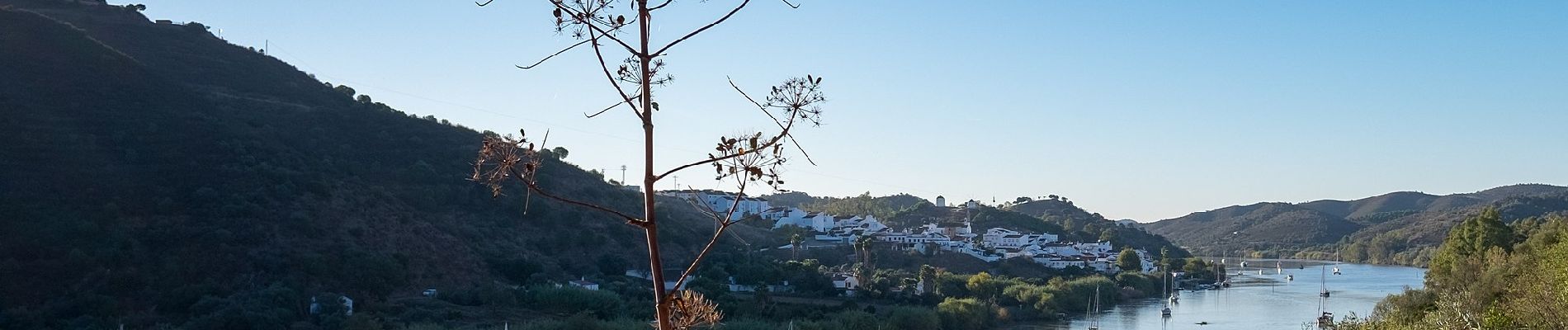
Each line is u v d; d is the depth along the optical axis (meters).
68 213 66.00
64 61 87.44
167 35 121.81
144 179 74.69
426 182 98.31
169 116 86.75
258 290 62.69
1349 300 117.38
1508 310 39.03
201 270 65.31
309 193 81.31
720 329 62.66
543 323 63.16
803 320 71.44
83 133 78.25
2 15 88.50
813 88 7.49
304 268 68.44
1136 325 90.81
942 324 82.31
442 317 65.00
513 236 93.81
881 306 87.00
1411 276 169.38
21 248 60.56
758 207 155.38
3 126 73.00
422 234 84.06
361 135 107.19
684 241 108.38
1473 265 56.19
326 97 121.75
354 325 57.78
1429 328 41.06
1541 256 50.25
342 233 77.19
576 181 115.88
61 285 58.62
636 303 73.62
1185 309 108.19
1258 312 103.44
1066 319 95.31
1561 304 34.12
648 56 7.79
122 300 59.38
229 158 81.75
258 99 109.62
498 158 7.60
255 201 75.56
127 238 65.12
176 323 57.53
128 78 90.94
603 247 98.69
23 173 68.56
